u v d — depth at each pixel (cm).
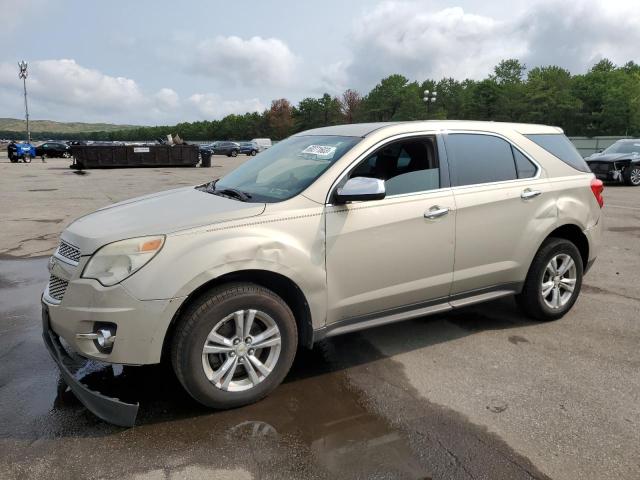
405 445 287
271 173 390
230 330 316
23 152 3731
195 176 2428
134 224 312
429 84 10394
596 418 315
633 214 1088
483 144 423
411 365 386
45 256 738
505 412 321
